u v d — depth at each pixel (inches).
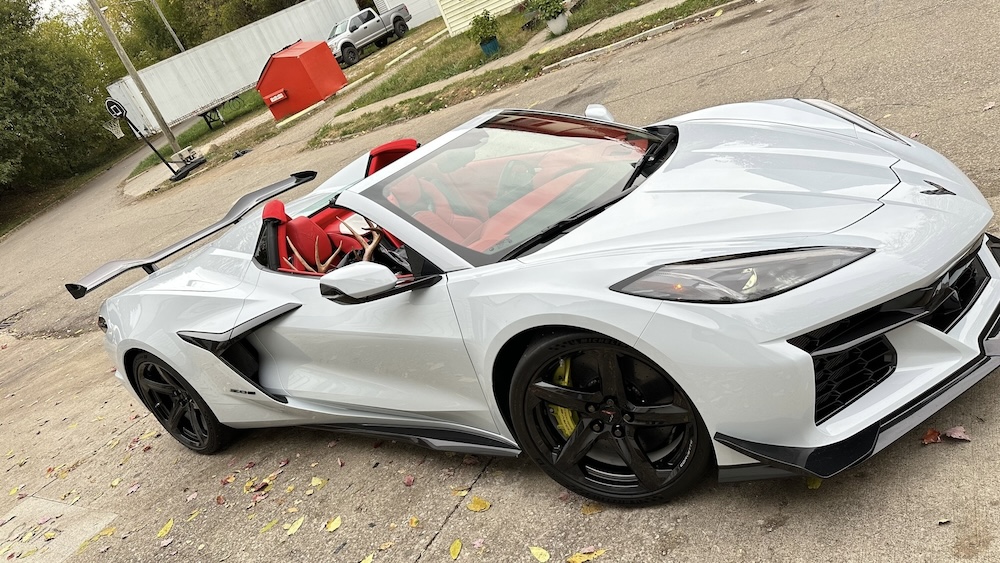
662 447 97.1
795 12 355.3
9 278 550.3
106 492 168.7
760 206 96.2
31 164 1181.1
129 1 2052.2
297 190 426.6
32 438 218.4
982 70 202.5
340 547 118.3
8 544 161.8
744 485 98.0
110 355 167.5
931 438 93.7
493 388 105.4
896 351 88.4
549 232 106.0
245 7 1936.5
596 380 96.5
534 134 138.7
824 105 139.2
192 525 141.4
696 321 83.5
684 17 429.1
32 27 1194.0
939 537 80.5
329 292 105.7
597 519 102.3
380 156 163.0
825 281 82.4
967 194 99.1
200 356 146.5
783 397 82.0
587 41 474.9
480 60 588.4
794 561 84.4
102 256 488.1
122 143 1497.3
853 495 90.1
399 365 118.3
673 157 121.0
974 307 93.0
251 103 1152.2
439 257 109.3
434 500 120.2
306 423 144.9
